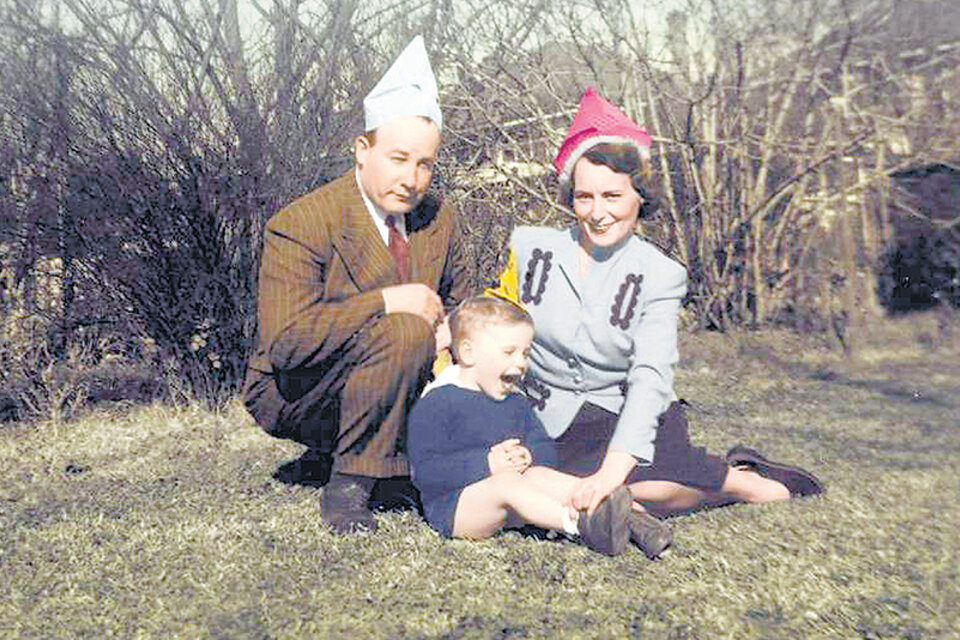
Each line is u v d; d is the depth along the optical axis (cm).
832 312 784
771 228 799
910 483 391
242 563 300
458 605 269
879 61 815
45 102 479
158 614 268
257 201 495
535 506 303
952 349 727
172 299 504
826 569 293
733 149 783
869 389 615
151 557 308
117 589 284
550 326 331
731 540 316
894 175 838
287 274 325
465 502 312
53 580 292
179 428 482
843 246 791
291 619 262
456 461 316
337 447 337
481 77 773
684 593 276
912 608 268
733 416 540
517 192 770
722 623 258
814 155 790
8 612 271
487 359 322
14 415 507
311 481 394
